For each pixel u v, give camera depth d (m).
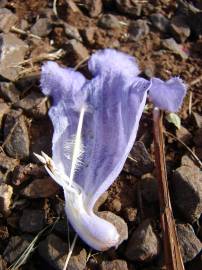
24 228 0.07
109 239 0.06
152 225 0.07
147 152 0.07
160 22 0.09
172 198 0.07
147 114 0.08
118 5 0.09
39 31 0.08
